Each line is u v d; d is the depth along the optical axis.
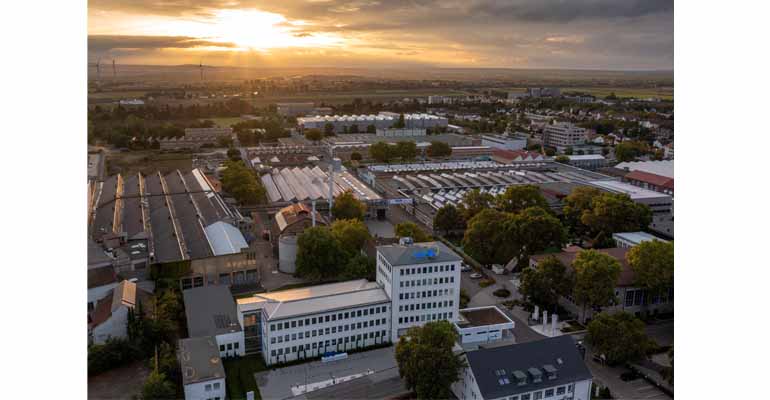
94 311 173.75
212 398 134.62
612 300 177.12
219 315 166.12
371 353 164.00
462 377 136.38
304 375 151.38
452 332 138.50
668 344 168.25
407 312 169.62
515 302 197.00
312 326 160.00
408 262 167.62
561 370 134.12
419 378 132.62
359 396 141.75
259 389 144.50
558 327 179.38
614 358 151.00
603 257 178.00
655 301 190.88
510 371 131.12
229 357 159.50
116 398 138.00
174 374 143.88
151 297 180.00
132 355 153.62
